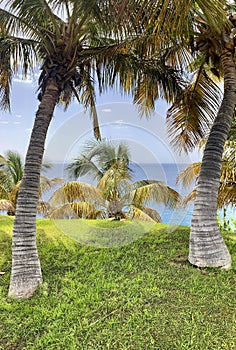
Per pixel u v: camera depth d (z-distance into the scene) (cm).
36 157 432
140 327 322
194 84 635
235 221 873
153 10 321
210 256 486
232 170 719
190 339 299
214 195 503
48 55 461
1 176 1328
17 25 453
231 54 529
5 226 848
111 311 357
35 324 334
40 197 681
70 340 302
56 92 459
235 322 329
